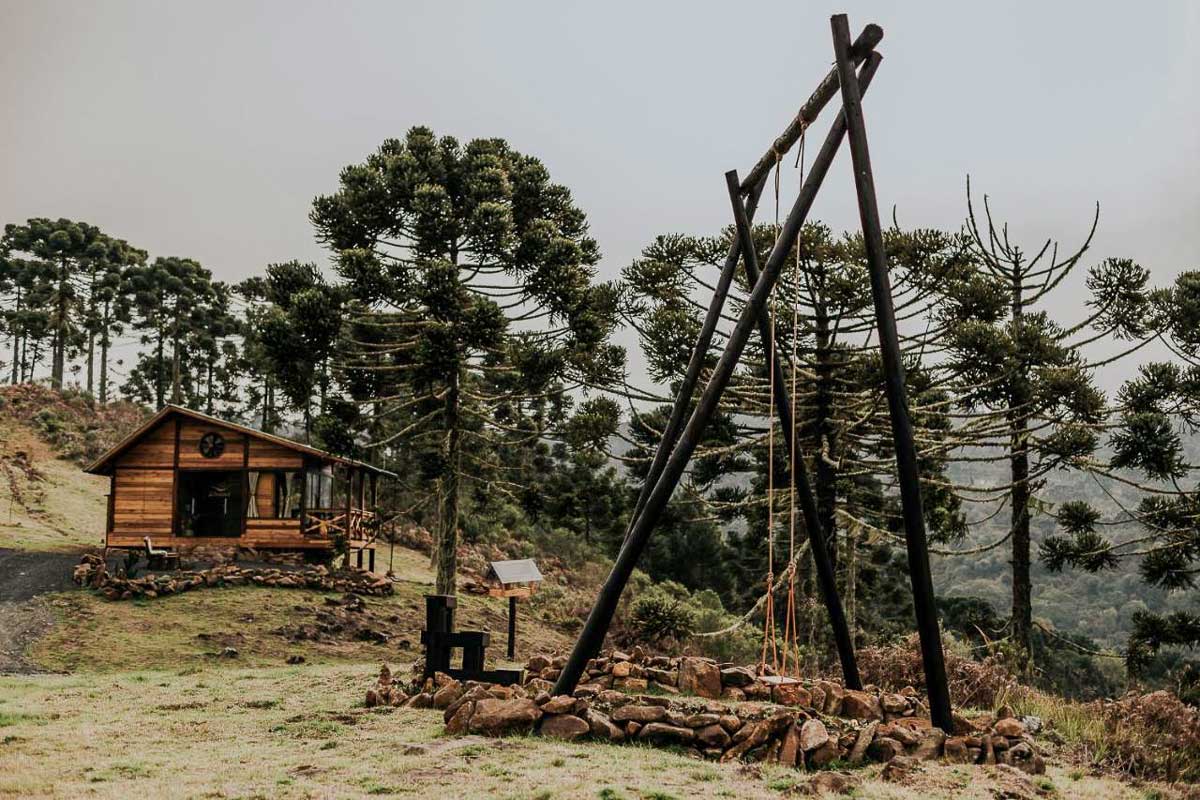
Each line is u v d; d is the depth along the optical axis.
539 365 24.69
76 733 9.79
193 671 16.64
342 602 26.98
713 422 23.34
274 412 60.19
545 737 9.24
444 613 11.68
